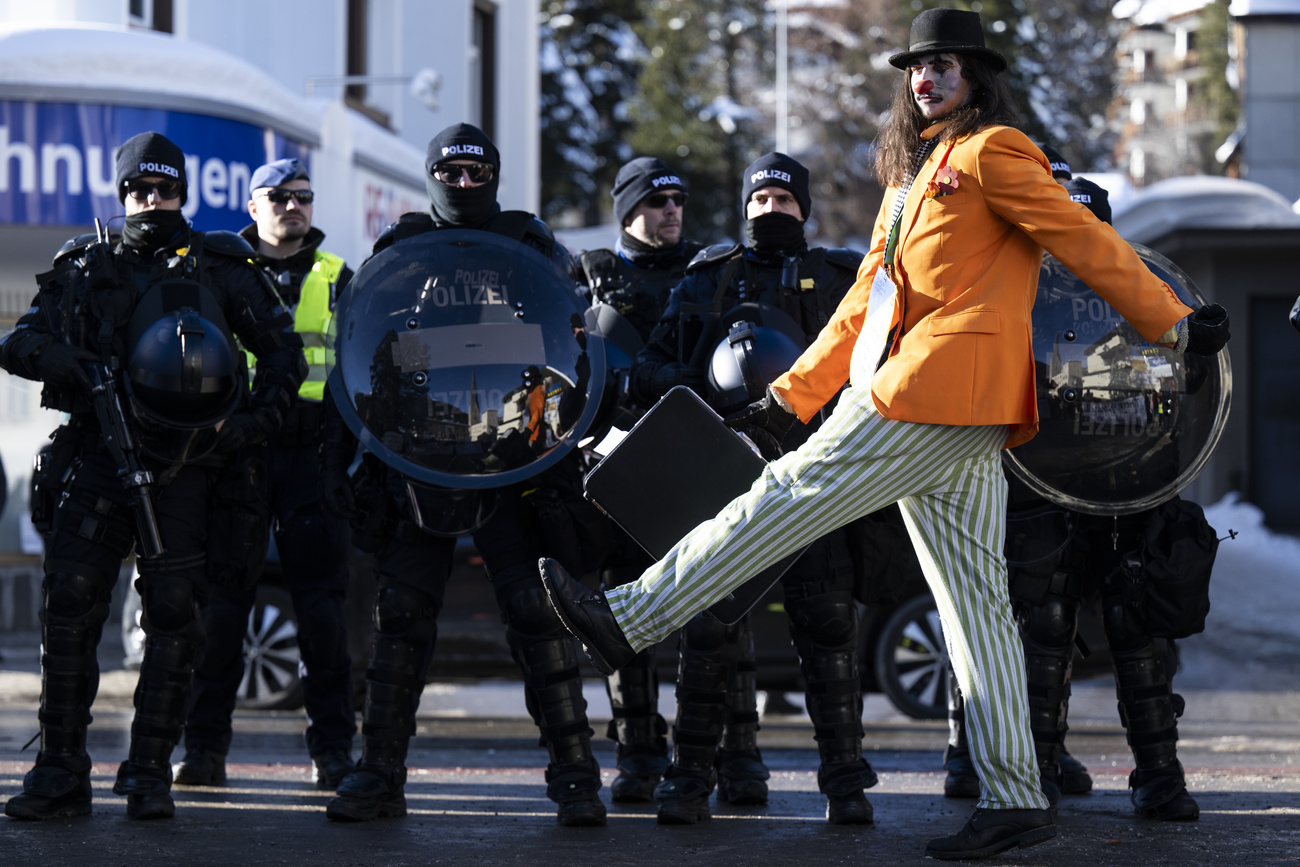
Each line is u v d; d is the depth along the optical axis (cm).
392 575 750
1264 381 3347
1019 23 9650
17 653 1827
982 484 616
